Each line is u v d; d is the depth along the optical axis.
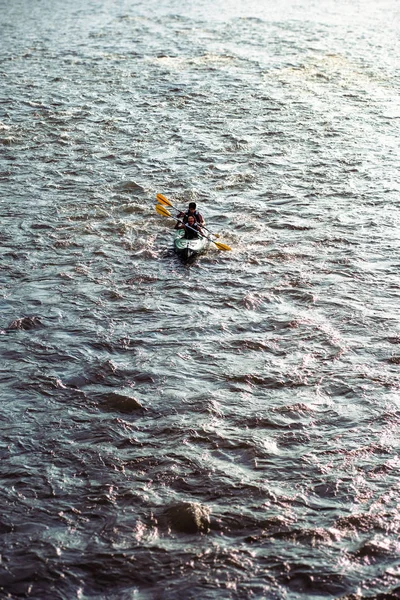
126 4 72.00
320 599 12.63
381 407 17.06
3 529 13.98
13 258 23.95
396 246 24.56
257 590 12.80
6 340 19.73
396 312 20.86
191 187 29.25
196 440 16.16
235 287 22.25
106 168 31.19
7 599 12.65
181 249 23.64
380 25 60.09
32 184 29.59
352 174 30.44
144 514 14.33
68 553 13.49
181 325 20.42
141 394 17.64
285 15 64.44
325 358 18.89
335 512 14.28
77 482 15.08
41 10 70.12
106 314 20.97
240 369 18.50
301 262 23.61
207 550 13.55
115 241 25.02
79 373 18.39
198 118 37.66
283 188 29.11
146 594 12.77
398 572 13.05
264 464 15.49
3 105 39.62
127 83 44.12
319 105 39.62
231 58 49.81
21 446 16.00
